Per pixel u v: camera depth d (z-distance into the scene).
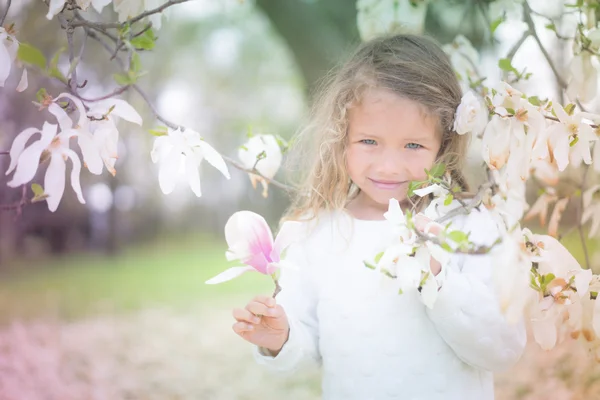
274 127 16.75
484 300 1.38
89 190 11.57
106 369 4.27
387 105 1.51
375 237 1.59
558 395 3.03
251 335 1.51
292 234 1.33
